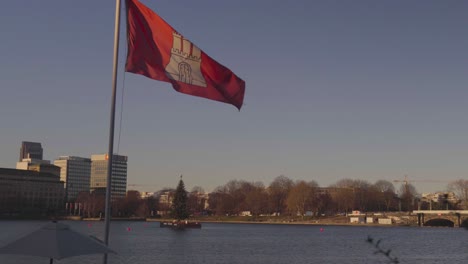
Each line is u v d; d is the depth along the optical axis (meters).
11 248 18.78
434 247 136.12
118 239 160.88
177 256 106.69
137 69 25.36
